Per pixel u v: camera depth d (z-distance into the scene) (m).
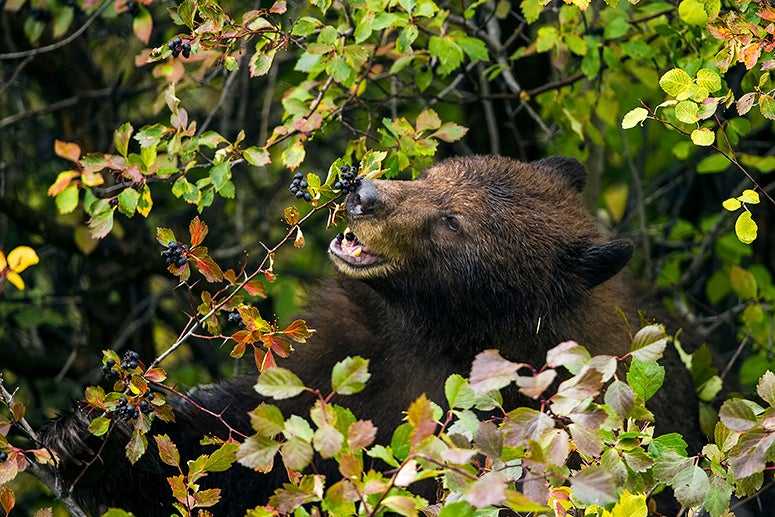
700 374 11.50
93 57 15.38
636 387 7.50
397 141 9.98
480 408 6.75
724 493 7.35
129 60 15.24
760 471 7.19
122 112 15.52
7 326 15.32
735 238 14.45
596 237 10.50
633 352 6.86
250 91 15.85
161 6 14.01
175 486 7.41
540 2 9.80
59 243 14.42
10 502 7.41
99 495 9.47
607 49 11.56
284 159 9.73
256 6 11.73
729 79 13.20
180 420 9.73
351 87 10.97
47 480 7.83
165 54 9.12
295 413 10.23
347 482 6.31
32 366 14.93
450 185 10.04
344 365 6.50
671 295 14.68
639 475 7.45
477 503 5.98
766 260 15.43
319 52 9.41
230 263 15.49
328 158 16.22
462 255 9.84
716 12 9.23
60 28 12.12
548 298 10.10
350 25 10.84
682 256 15.70
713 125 11.33
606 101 12.59
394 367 10.42
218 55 10.56
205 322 8.13
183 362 16.55
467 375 10.38
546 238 10.11
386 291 9.96
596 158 14.40
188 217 15.97
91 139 15.10
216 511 9.97
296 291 14.84
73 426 9.19
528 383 6.29
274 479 10.03
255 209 16.56
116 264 15.06
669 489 11.41
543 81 15.67
